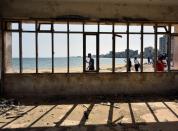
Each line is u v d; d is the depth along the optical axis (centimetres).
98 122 720
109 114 809
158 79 1129
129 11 1105
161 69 1202
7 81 1053
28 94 1062
